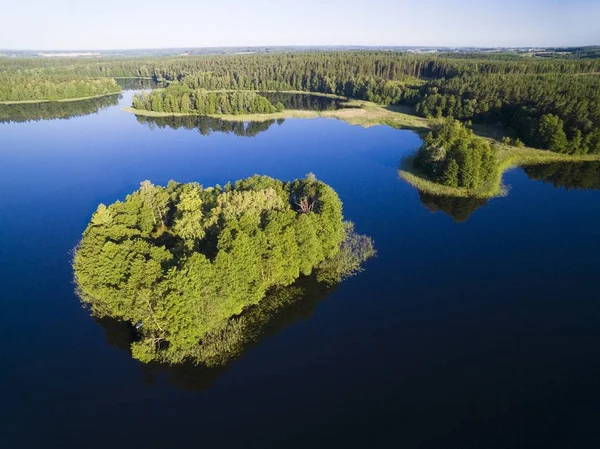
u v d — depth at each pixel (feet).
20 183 422.41
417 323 219.00
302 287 243.40
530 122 530.27
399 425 161.68
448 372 187.73
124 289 190.29
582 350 201.26
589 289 248.73
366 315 224.33
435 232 315.99
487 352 199.93
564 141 492.54
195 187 283.79
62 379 182.60
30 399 172.76
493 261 277.85
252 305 225.35
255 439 155.12
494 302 236.43
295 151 529.45
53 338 206.59
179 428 159.74
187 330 182.80
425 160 433.89
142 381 181.98
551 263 276.41
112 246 199.52
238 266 200.34
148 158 503.61
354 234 307.17
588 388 179.63
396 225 325.21
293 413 166.30
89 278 206.49
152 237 266.36
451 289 247.29
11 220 340.18
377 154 508.12
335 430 159.22
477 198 379.96
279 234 225.35
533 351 200.64
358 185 407.85
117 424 161.79
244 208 236.63
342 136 606.14
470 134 485.97
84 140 585.63
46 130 639.76
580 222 337.11
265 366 189.57
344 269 262.26
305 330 212.43
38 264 273.75
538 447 153.58
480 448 152.66
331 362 192.44
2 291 243.40
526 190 401.70
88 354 196.44
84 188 411.13
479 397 174.81
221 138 604.08
